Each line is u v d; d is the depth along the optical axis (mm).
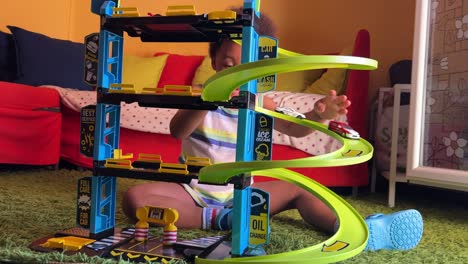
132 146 1923
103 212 904
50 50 2402
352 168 1794
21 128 1855
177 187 1112
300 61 684
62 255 754
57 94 2016
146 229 876
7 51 2373
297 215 1312
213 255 790
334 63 710
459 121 1481
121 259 758
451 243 1103
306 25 2424
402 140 1803
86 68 908
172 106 847
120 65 924
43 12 2668
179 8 836
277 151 1748
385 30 2283
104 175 863
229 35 898
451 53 1504
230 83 767
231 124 1161
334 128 946
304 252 727
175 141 1900
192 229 1066
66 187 1608
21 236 933
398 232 993
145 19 842
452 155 1485
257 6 828
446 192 1963
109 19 868
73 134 2037
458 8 1493
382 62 2283
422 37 1494
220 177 786
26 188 1539
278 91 1988
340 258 711
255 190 837
